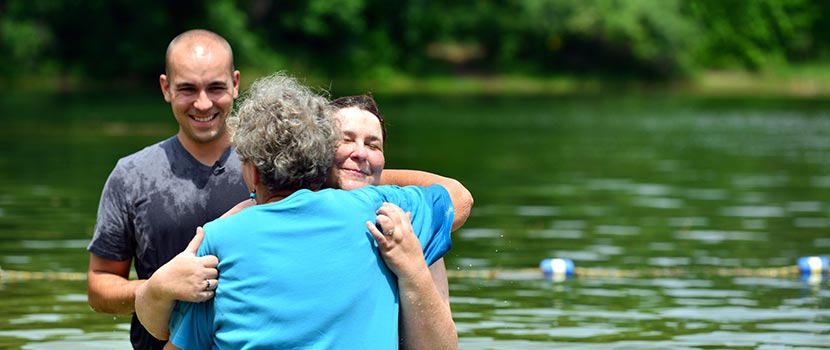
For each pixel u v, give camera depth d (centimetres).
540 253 2491
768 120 7800
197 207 1278
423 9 13525
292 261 958
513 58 13700
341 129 1053
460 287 2120
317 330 955
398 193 1025
